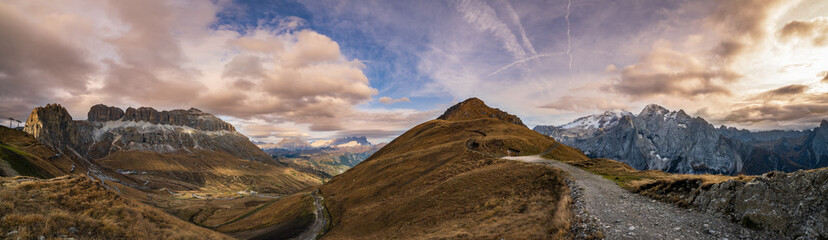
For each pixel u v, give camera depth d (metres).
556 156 93.19
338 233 59.59
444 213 43.97
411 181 81.38
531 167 53.28
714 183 26.20
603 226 23.95
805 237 17.64
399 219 50.62
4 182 26.03
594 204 30.08
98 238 20.50
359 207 76.25
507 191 44.12
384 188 84.44
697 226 22.50
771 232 19.31
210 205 176.50
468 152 92.00
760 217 20.38
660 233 21.75
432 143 142.38
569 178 42.09
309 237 66.69
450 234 29.84
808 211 18.44
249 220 108.62
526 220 28.83
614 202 30.53
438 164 89.19
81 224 21.33
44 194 24.61
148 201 165.38
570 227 25.11
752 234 19.86
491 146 104.19
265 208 126.00
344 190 105.31
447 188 55.34
